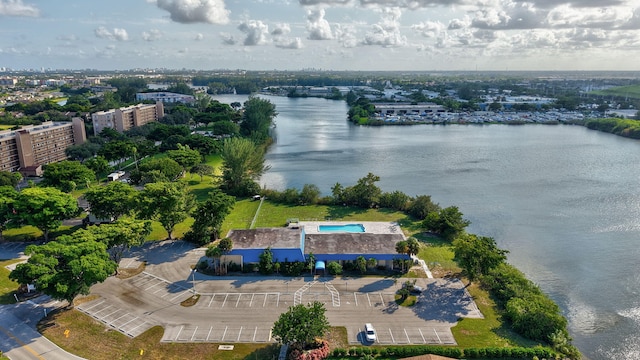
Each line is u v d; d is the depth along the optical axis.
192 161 136.38
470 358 51.59
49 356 50.88
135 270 73.31
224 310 61.47
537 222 101.12
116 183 91.88
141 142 163.75
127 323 58.09
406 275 72.44
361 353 51.59
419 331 56.69
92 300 63.72
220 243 72.25
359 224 91.31
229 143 128.38
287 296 65.44
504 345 53.84
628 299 68.44
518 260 81.62
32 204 81.19
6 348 52.22
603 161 165.38
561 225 99.31
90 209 90.00
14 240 85.94
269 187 131.38
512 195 121.69
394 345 53.72
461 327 57.62
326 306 62.69
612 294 69.94
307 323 50.94
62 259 60.06
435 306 62.91
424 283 69.75
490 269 70.38
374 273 73.00
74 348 52.56
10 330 55.94
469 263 67.31
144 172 123.00
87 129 193.88
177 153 137.38
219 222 85.44
